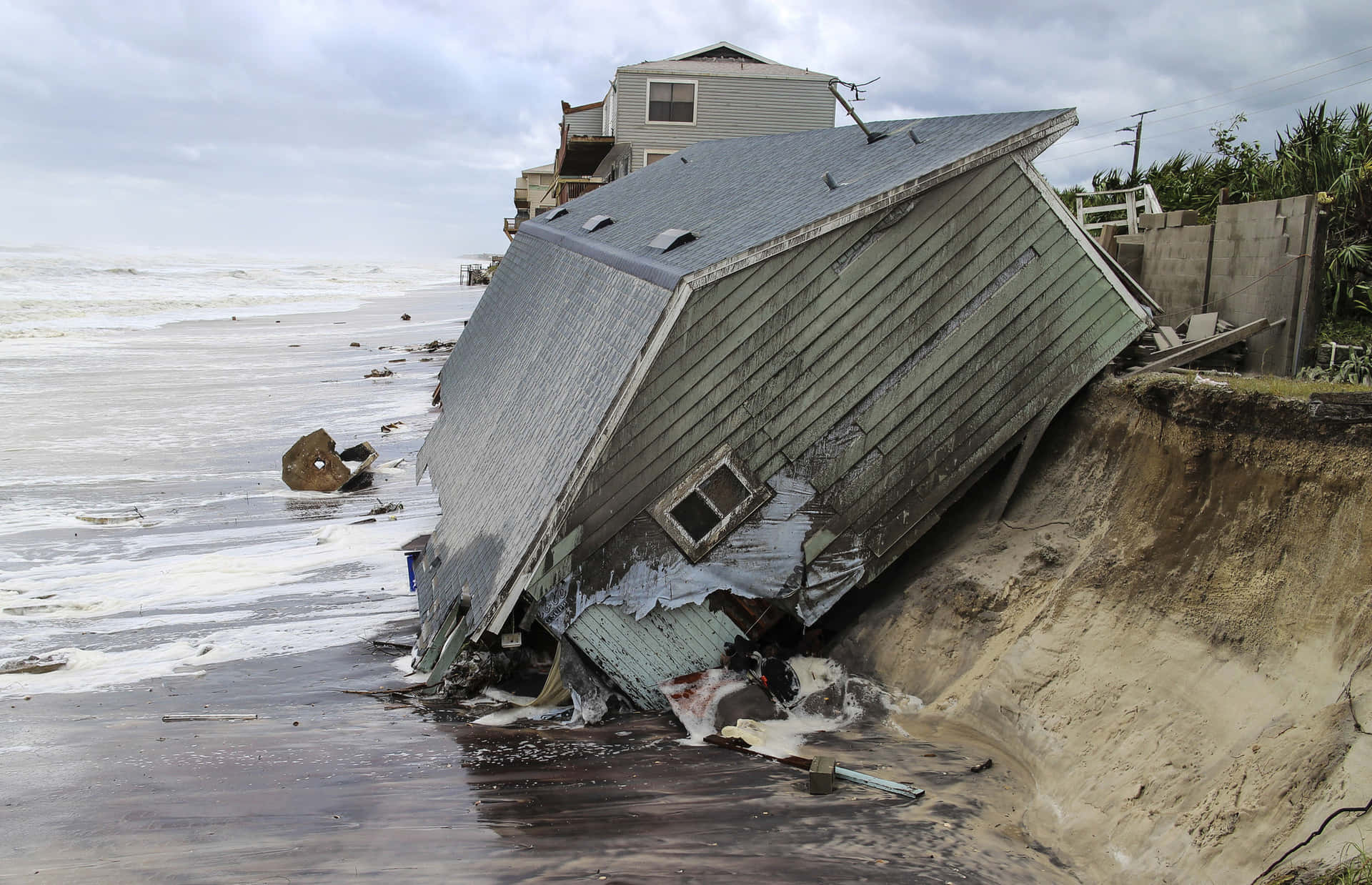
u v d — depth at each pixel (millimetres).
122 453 24281
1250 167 18781
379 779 8375
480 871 6547
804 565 10281
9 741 9477
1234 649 7328
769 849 6824
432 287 120688
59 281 96750
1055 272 10555
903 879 6395
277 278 132125
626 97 31234
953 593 10117
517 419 12891
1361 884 5129
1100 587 8797
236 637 13023
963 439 10547
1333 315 12406
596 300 12391
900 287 10117
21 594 14656
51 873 6652
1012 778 7918
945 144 11219
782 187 12906
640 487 9695
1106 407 10352
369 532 17641
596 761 8758
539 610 9805
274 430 26734
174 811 7711
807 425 10086
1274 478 7840
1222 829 6180
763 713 9641
